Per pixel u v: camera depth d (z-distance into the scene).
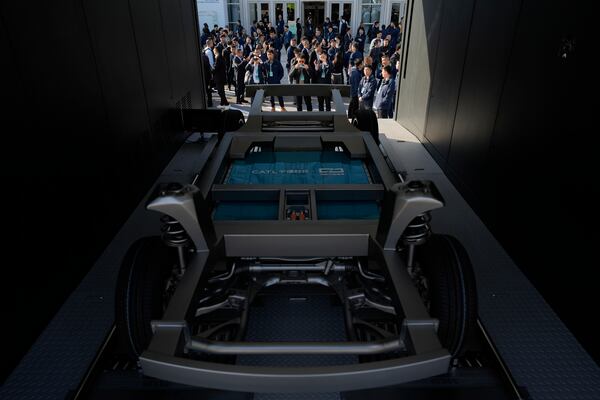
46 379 2.60
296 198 3.19
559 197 3.14
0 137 2.63
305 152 4.07
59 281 3.22
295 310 3.17
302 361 2.75
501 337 2.93
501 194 4.06
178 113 6.56
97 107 3.93
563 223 3.08
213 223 2.68
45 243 3.07
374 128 5.09
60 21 3.35
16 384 2.56
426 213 2.39
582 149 2.90
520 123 3.76
